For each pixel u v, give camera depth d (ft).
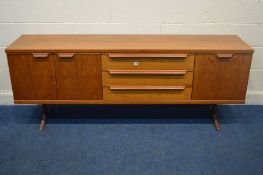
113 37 7.77
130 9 7.93
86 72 7.00
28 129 7.79
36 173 6.31
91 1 7.82
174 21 8.07
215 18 8.05
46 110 8.13
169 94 7.27
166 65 6.95
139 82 7.12
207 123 8.09
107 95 7.27
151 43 7.23
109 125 7.97
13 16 7.93
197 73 7.04
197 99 7.32
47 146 7.13
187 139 7.42
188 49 6.78
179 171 6.38
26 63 6.88
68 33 8.15
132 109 8.69
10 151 6.95
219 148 7.11
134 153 6.90
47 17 7.97
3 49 8.29
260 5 7.91
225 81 7.11
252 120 8.25
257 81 8.78
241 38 8.27
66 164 6.56
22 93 7.20
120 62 6.90
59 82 7.09
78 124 8.00
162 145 7.18
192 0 7.84
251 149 7.08
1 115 8.38
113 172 6.34
